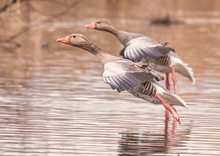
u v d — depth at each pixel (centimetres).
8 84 2062
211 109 1731
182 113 1681
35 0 3531
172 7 4800
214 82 2152
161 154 1316
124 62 1373
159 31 3709
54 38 3353
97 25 1741
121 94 1925
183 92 1966
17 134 1440
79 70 2402
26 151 1312
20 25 3553
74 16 4166
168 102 1473
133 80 1326
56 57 2770
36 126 1513
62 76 2244
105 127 1522
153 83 1457
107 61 1469
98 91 1969
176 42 3250
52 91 1952
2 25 3531
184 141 1417
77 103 1781
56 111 1672
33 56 2773
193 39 3403
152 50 1591
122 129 1506
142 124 1562
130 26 3847
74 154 1298
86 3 4731
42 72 2331
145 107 1753
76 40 1503
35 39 3309
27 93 1912
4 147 1339
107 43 3203
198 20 4306
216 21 4284
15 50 2950
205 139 1438
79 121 1570
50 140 1399
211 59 2695
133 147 1362
